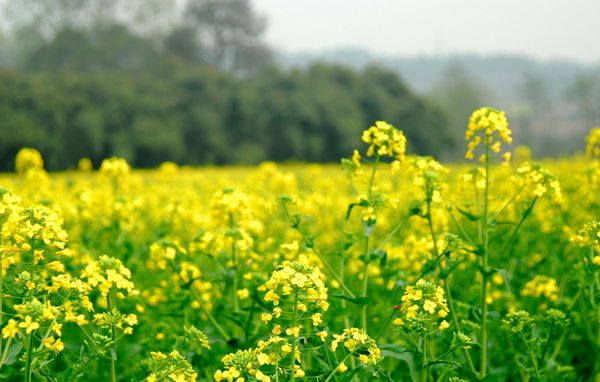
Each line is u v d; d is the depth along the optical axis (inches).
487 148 218.4
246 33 3890.3
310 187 709.3
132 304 235.8
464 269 293.9
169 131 2287.2
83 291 147.9
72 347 213.8
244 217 247.3
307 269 140.1
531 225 362.6
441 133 2920.8
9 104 2042.3
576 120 5816.9
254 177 547.5
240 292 223.6
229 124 2532.0
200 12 3811.5
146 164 2292.1
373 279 275.0
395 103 2839.6
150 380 144.9
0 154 2016.5
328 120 2573.8
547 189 232.7
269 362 140.2
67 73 2450.8
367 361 146.0
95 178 855.1
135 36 3112.7
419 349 163.0
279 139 2578.7
